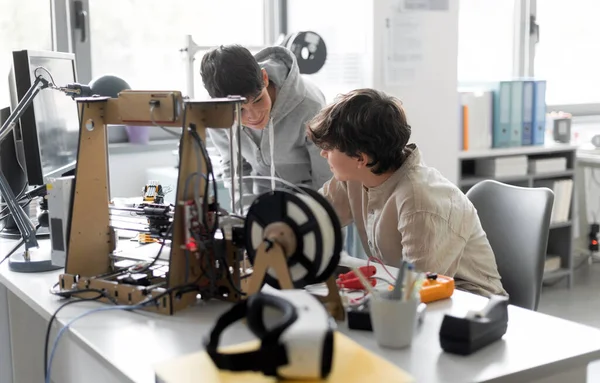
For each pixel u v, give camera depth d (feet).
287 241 3.83
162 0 11.16
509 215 6.24
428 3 10.72
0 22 10.08
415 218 5.18
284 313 3.08
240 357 3.00
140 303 4.26
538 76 14.32
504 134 11.95
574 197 12.59
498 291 5.57
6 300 6.65
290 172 8.20
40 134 6.21
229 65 6.12
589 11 14.65
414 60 10.71
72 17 10.48
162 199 6.04
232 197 4.64
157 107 4.44
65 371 6.69
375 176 5.55
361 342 3.76
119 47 10.97
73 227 4.70
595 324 10.83
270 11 12.14
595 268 14.20
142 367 3.44
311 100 7.77
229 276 4.33
